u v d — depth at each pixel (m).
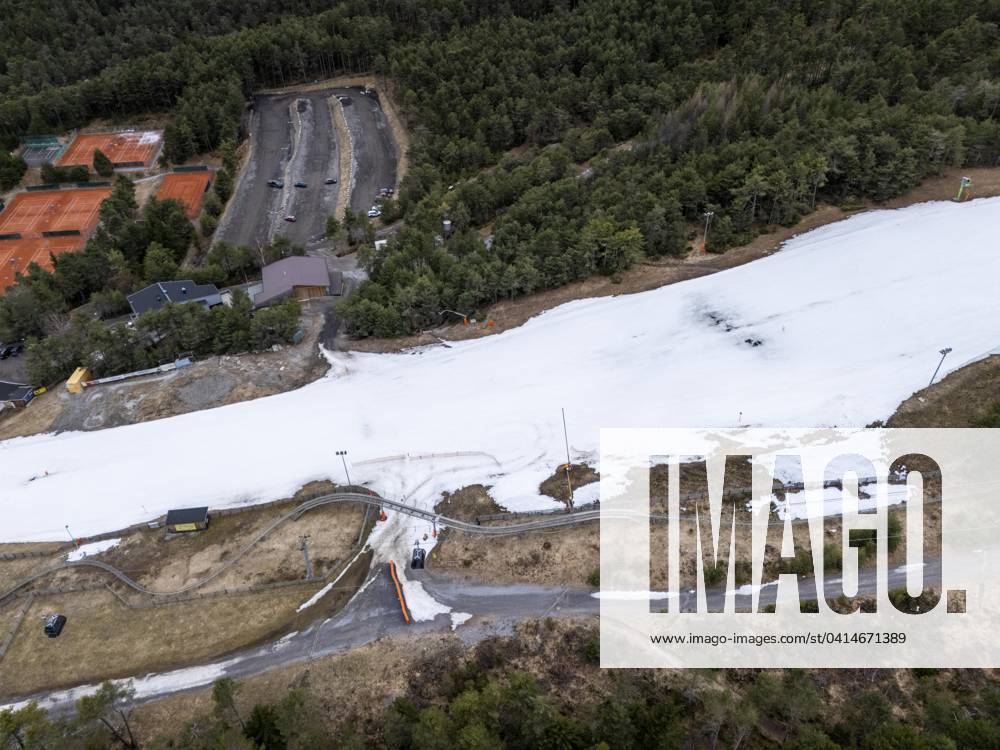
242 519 72.19
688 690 53.47
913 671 55.09
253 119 174.50
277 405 86.56
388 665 57.09
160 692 56.34
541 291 102.31
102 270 119.62
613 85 148.00
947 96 116.69
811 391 77.81
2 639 61.94
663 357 86.06
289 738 47.88
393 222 133.75
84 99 169.00
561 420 79.44
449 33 176.88
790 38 145.38
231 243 132.88
